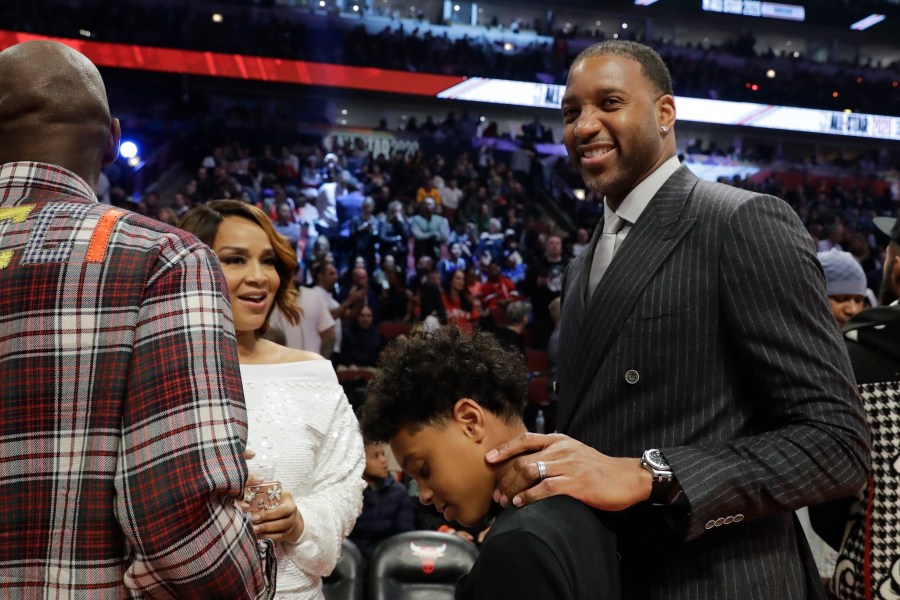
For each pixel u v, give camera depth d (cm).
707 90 1766
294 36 1573
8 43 1387
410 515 388
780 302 133
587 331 148
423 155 1501
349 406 204
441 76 1650
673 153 159
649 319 142
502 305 1008
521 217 1417
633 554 141
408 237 1166
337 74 1592
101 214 115
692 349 139
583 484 120
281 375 196
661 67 158
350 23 1664
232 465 108
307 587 180
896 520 150
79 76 123
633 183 155
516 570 103
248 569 112
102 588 106
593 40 1836
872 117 1806
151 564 105
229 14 1562
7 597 105
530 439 123
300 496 187
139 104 1483
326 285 744
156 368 109
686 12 1889
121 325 110
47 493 106
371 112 1661
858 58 1959
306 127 1567
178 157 1407
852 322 162
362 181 1384
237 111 1505
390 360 127
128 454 107
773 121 1775
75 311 109
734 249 137
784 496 127
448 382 123
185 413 107
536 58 1709
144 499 104
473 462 122
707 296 139
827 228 1467
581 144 154
